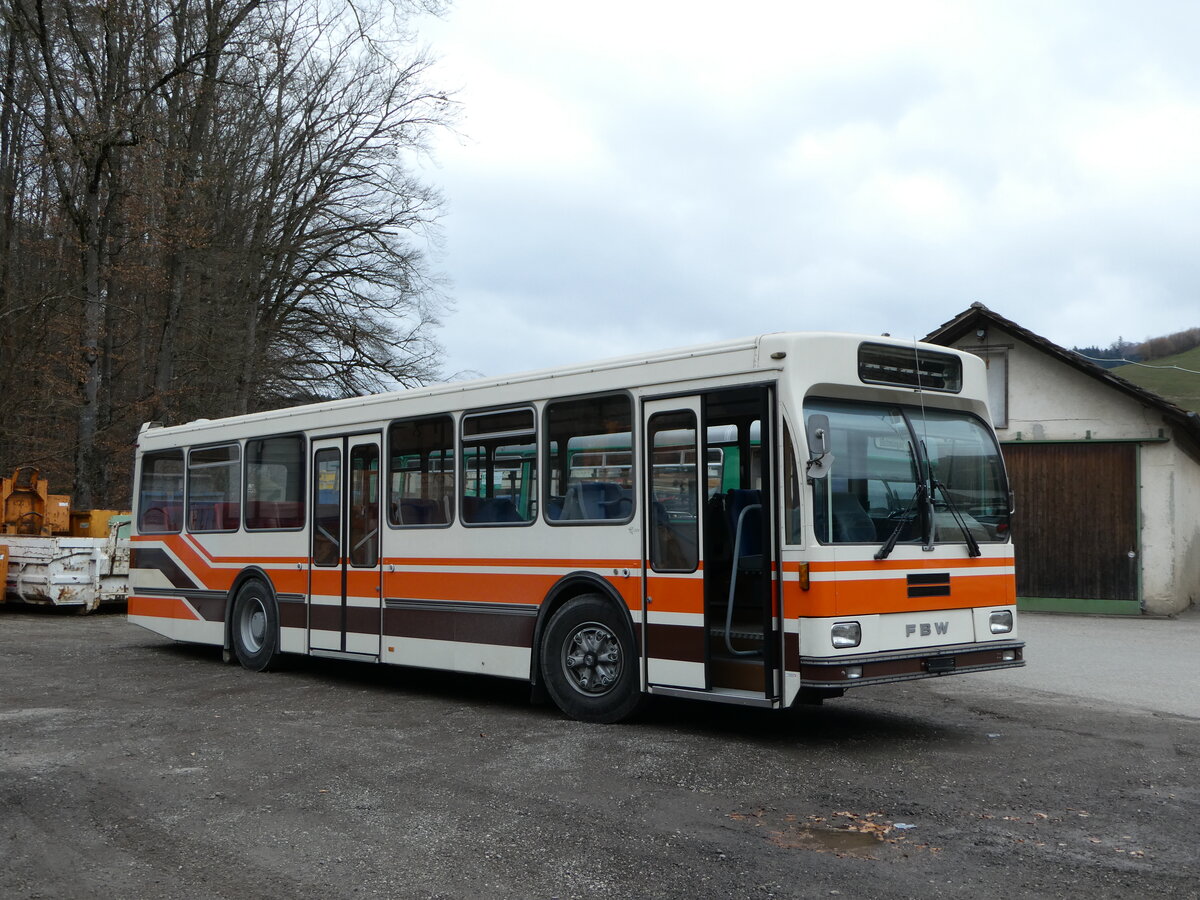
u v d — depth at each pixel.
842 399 8.47
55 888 5.38
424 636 10.98
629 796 6.93
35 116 26.27
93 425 25.59
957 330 20.70
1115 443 19.59
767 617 8.12
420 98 31.94
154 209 25.91
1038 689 11.41
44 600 20.36
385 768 7.79
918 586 8.45
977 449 9.28
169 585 14.87
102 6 24.03
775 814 6.50
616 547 9.23
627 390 9.23
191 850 5.95
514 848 5.90
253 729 9.34
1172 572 19.17
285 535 12.87
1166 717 9.77
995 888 5.21
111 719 9.84
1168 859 5.64
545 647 9.77
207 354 29.92
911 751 8.24
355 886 5.35
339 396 32.66
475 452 10.61
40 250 26.23
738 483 9.04
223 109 28.00
